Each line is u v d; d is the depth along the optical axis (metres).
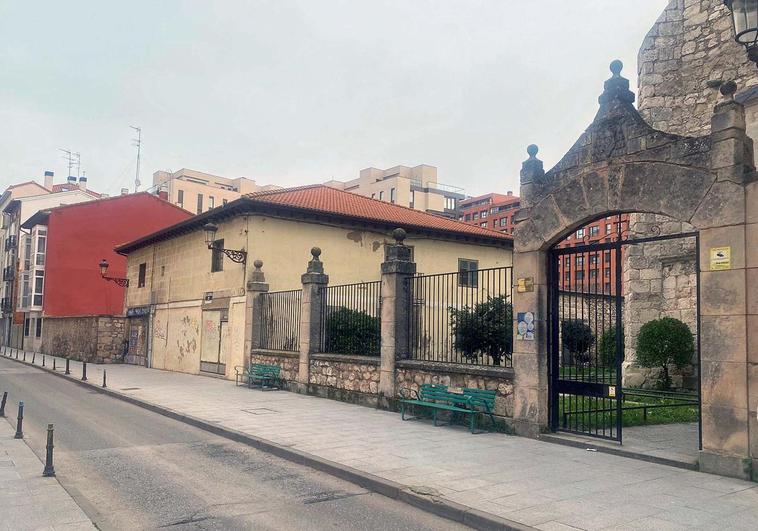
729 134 7.27
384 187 92.56
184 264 24.47
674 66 16.53
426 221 25.02
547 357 9.48
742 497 6.08
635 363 15.33
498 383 10.11
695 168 7.59
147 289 28.09
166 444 9.59
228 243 20.86
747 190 7.03
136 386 18.05
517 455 8.17
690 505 5.82
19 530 5.25
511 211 104.94
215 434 10.50
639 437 9.10
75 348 32.84
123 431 10.76
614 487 6.50
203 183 93.62
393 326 12.59
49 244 37.97
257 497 6.52
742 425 6.85
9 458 8.19
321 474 7.61
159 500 6.36
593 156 8.88
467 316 12.96
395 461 7.86
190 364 23.25
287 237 20.41
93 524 5.45
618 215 8.74
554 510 5.69
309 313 15.69
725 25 15.58
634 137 8.36
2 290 55.84
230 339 20.33
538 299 9.52
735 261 7.05
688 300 14.97
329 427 10.54
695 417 10.98
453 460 7.89
